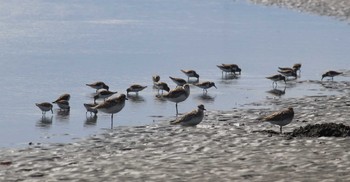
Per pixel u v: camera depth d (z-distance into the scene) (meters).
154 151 25.80
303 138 27.28
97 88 40.22
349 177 21.69
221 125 30.66
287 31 68.06
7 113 34.31
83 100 37.94
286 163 23.50
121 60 51.53
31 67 47.97
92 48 57.19
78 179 22.03
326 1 84.56
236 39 63.34
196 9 86.88
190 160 24.28
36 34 64.88
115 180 21.88
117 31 67.75
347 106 35.00
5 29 67.56
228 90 41.16
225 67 46.44
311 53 55.72
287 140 26.94
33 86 41.50
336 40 62.31
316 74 46.91
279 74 43.69
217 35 65.81
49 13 81.50
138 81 43.72
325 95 39.03
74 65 49.09
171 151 25.73
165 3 93.38
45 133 29.84
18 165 23.86
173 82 43.66
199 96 39.19
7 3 90.38
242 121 31.70
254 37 64.56
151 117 33.38
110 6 89.25
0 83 42.16
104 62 50.53
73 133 29.78
